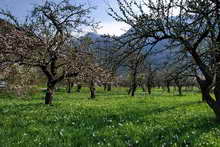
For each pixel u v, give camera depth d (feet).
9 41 54.03
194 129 32.48
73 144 24.20
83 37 68.18
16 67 59.62
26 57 57.41
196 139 26.58
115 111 51.13
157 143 24.97
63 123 35.88
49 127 32.45
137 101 82.64
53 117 41.06
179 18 30.45
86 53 61.93
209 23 30.04
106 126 33.27
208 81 36.83
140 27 30.30
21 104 67.56
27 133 29.01
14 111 49.67
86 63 61.87
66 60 64.13
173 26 29.91
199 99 96.32
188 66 35.96
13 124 34.68
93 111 51.11
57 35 65.92
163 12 29.35
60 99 102.42
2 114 45.06
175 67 35.45
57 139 26.14
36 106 61.00
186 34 32.42
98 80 67.26
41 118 40.09
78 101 83.61
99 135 28.04
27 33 61.62
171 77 38.14
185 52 31.94
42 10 66.13
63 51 63.67
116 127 33.22
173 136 27.40
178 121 38.91
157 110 54.44
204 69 34.30
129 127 33.01
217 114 37.96
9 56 55.83
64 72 67.51
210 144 24.84
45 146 23.50
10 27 60.18
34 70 69.82
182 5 29.73
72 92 184.14
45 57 60.64
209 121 38.86
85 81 74.08
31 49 57.47
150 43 31.24
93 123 36.19
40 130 30.45
